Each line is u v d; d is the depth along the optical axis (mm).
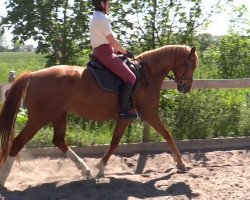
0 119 6016
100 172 6660
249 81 8594
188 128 8805
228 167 7273
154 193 5965
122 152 8094
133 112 6547
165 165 7473
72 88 6156
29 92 6082
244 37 12617
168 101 9219
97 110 6383
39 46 9453
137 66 6664
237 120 9141
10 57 34625
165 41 10180
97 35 6199
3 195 5820
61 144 6738
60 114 6348
